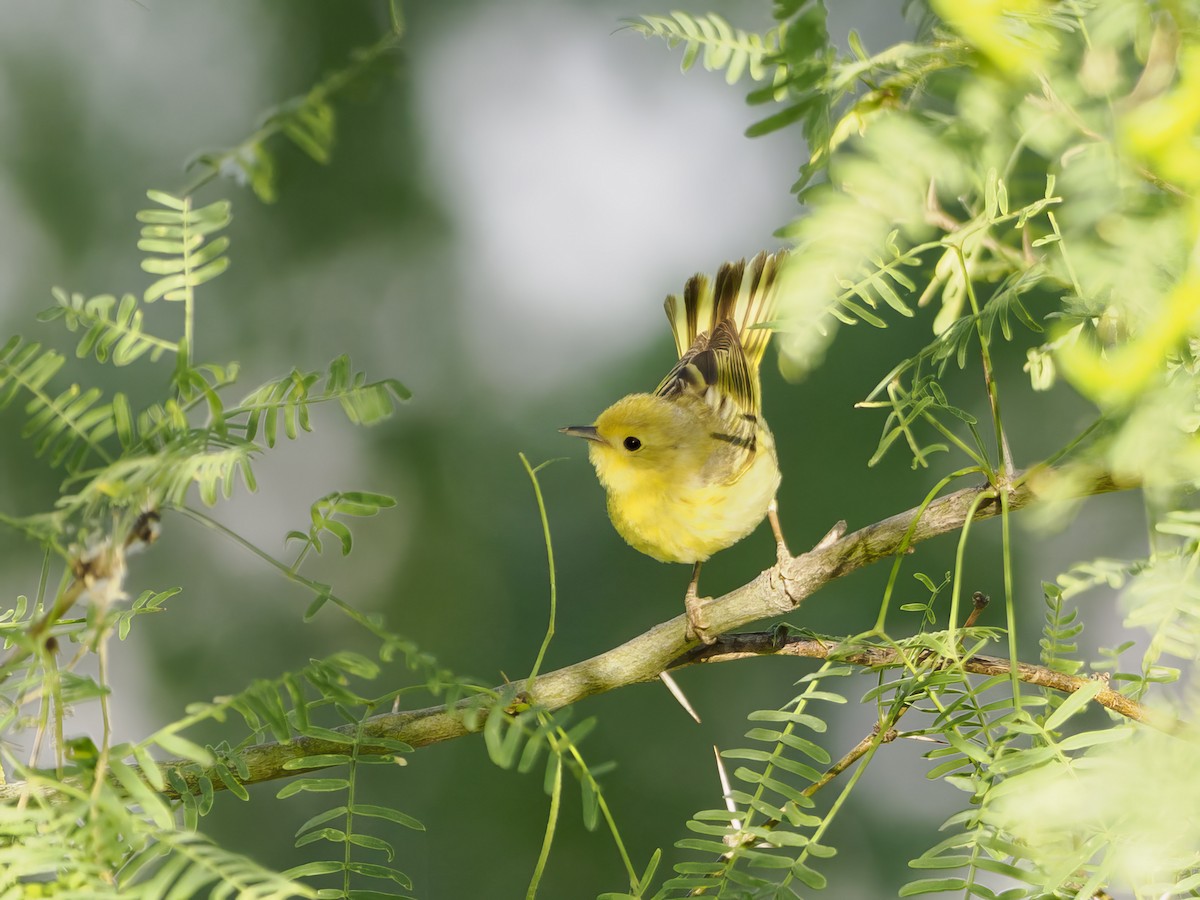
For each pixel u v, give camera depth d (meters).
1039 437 4.29
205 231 3.46
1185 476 2.44
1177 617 3.05
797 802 4.02
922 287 4.11
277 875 3.01
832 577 4.11
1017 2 2.55
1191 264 2.25
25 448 4.32
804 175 2.71
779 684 4.32
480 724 4.10
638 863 4.31
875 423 4.32
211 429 3.35
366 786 4.32
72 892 2.94
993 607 4.29
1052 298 4.21
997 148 2.66
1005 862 3.37
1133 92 2.69
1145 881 2.93
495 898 4.30
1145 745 3.01
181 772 4.09
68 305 3.47
